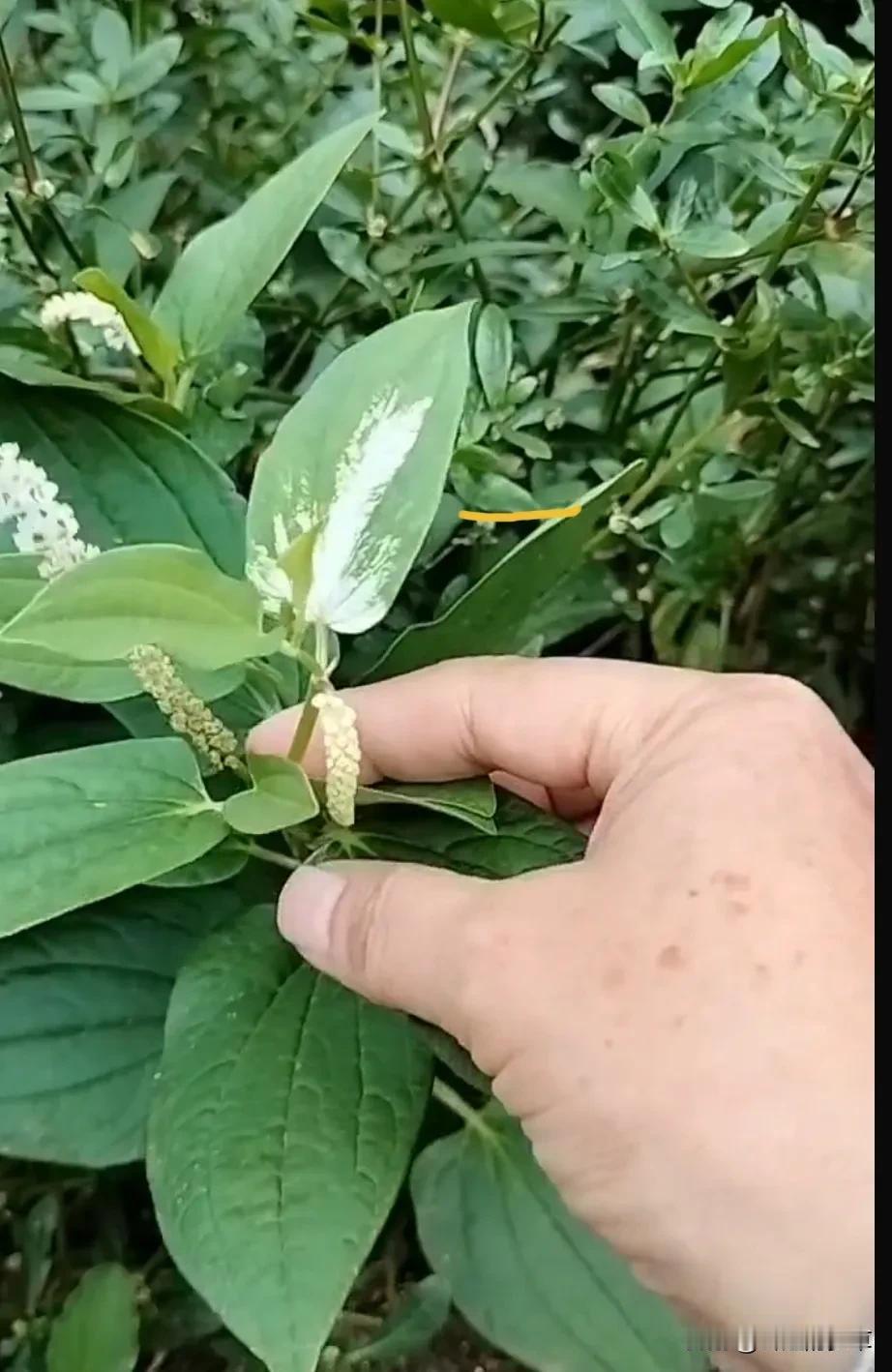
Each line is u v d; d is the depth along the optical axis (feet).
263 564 0.57
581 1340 0.67
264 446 0.87
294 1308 0.52
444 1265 0.69
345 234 0.87
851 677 1.06
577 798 0.75
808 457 0.93
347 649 0.84
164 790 0.60
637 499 0.88
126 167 0.88
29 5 0.92
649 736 0.66
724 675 0.67
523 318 0.87
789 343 0.89
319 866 0.64
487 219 0.94
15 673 0.60
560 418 0.90
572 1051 0.56
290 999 0.62
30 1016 0.65
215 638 0.48
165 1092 0.59
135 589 0.46
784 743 0.62
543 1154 0.59
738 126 0.85
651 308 0.83
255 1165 0.56
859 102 0.78
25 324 0.81
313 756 0.64
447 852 0.68
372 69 0.99
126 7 0.94
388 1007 0.61
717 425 0.89
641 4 0.82
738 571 0.97
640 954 0.56
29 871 0.56
